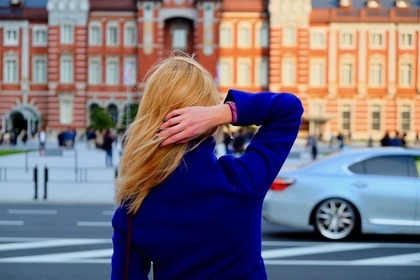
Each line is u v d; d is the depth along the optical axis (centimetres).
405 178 1578
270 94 397
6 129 8456
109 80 8356
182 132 359
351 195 1566
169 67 384
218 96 393
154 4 8081
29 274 1189
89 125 8181
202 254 364
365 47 8094
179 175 362
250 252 371
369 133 8169
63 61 8325
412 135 8144
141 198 362
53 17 8281
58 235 1638
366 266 1291
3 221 1895
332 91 8100
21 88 8444
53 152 5344
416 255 1411
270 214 1588
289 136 391
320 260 1345
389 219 1566
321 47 8094
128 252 368
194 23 8125
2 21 8406
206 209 362
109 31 8325
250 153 387
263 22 8138
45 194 2480
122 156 372
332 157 1623
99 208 2238
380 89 8138
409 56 8094
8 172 3709
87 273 1201
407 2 8225
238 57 8150
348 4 8100
